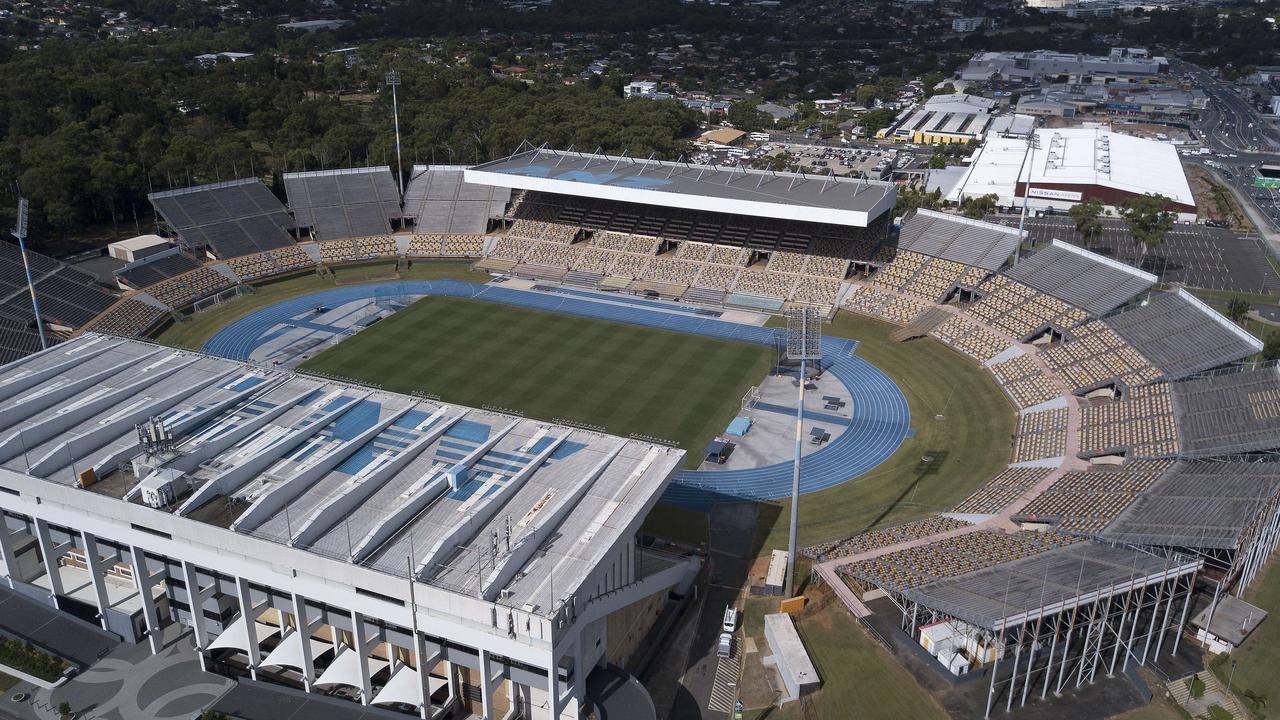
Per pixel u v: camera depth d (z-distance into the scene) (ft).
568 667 222.48
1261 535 279.69
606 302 558.97
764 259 594.24
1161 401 382.22
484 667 224.74
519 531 248.73
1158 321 440.04
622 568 255.91
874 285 552.82
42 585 286.66
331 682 241.35
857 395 440.86
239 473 268.21
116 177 647.97
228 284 566.77
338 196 651.66
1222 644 254.47
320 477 274.98
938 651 250.16
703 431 404.98
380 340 498.28
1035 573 261.24
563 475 277.85
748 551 319.68
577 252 616.39
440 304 551.59
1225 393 369.50
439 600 220.23
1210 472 321.32
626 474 278.87
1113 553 273.95
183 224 596.70
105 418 310.45
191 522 244.42
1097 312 465.47
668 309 548.72
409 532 248.52
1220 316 422.41
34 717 239.30
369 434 297.12
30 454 284.61
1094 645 255.91
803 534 329.31
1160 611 270.46
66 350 366.63
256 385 334.65
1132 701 237.25
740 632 276.41
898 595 270.46
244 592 246.88
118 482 266.98
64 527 271.69
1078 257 510.58
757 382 453.58
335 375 453.99
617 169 630.33
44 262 521.65
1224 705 236.63
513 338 503.61
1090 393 416.26
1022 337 475.72
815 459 382.63
